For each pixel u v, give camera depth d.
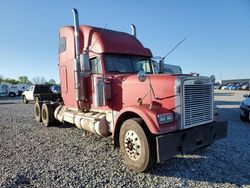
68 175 4.32
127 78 5.32
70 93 7.37
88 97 6.45
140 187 3.88
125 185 3.95
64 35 7.42
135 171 4.51
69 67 7.23
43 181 4.07
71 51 7.06
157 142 4.00
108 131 5.80
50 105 9.12
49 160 5.13
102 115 5.96
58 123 9.34
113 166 4.78
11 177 4.20
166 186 3.92
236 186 3.93
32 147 6.16
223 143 6.39
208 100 4.89
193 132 4.48
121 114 4.83
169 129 4.22
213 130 4.92
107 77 5.71
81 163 4.94
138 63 6.55
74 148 6.01
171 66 11.07
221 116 11.59
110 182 4.05
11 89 45.84
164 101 4.55
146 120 4.22
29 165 4.83
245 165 4.84
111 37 6.29
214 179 4.20
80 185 3.93
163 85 4.57
